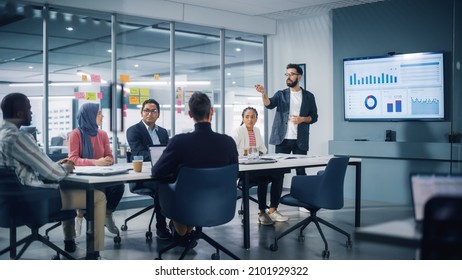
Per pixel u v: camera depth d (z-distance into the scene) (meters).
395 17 5.52
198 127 2.83
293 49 6.75
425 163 5.14
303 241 3.70
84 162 3.49
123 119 5.95
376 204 5.20
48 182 2.93
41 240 3.01
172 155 2.75
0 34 7.10
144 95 6.22
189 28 6.48
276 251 3.41
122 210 5.32
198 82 8.32
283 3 5.86
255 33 6.84
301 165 3.60
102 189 2.92
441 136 5.16
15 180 2.78
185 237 3.11
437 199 1.05
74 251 3.40
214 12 6.20
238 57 7.83
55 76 10.17
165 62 9.43
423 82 5.26
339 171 3.43
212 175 2.73
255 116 4.63
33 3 5.18
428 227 1.06
